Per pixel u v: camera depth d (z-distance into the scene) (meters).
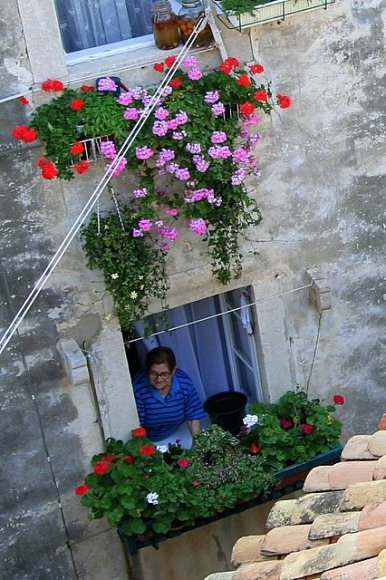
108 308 7.17
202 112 6.66
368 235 7.75
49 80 6.49
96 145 6.63
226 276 7.37
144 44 7.00
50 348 7.14
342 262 7.76
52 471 7.48
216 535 7.92
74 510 7.65
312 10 6.94
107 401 7.44
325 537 4.69
